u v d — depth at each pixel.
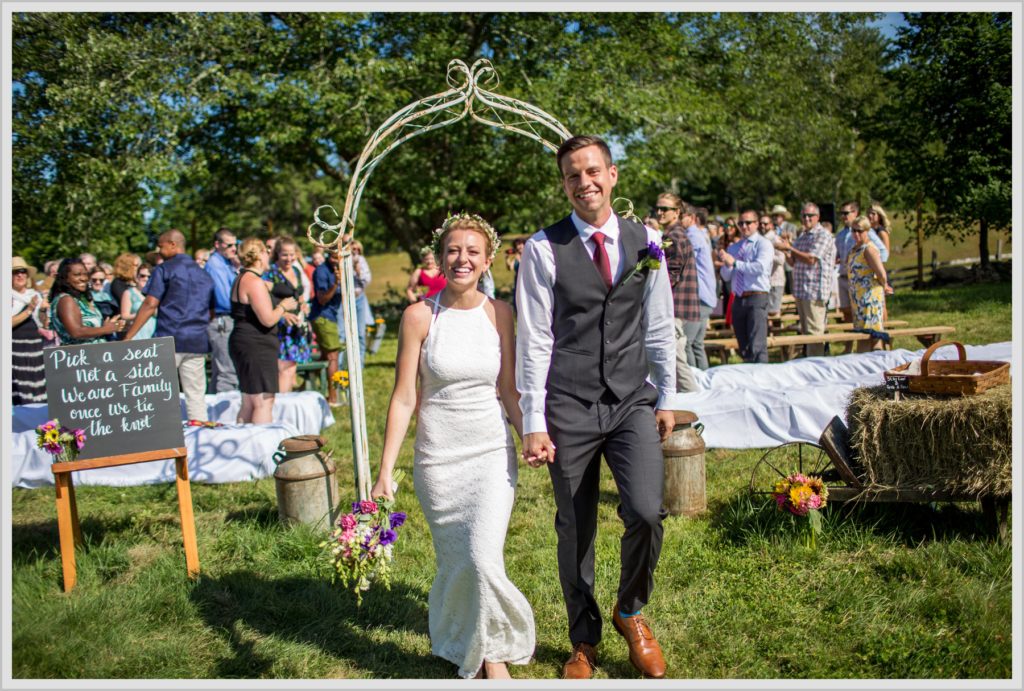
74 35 15.00
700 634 3.45
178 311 6.68
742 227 8.41
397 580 4.12
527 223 20.28
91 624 3.65
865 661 3.20
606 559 4.23
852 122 18.44
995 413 3.88
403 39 17.28
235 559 4.44
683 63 19.09
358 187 4.41
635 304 3.12
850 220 9.91
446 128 16.80
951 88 16.12
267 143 16.44
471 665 3.13
